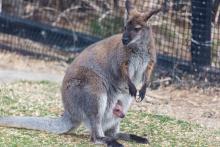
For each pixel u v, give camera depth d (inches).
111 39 602.9
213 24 882.8
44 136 582.6
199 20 845.2
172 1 900.0
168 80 862.5
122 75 585.6
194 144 597.3
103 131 598.2
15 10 1082.7
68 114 590.6
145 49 595.5
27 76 895.1
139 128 645.3
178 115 729.0
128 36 581.3
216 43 882.8
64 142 568.1
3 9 1090.7
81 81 578.9
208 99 802.8
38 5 1086.4
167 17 912.9
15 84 825.5
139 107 749.3
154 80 858.8
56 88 820.6
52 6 1084.5
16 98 737.0
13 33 1023.6
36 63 969.5
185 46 888.3
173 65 874.1
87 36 976.3
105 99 580.7
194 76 858.1
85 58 590.6
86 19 1048.2
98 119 574.6
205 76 849.5
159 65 885.2
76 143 567.2
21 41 1013.8
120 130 635.5
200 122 698.8
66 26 1061.8
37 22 1034.1
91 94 573.3
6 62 964.6
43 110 690.8
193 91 832.9
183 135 627.2
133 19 593.6
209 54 852.0
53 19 1082.1
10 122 599.2
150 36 598.2
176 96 815.7
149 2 904.3
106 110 591.5
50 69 944.9
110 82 588.7
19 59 981.8
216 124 693.9
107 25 1010.1
